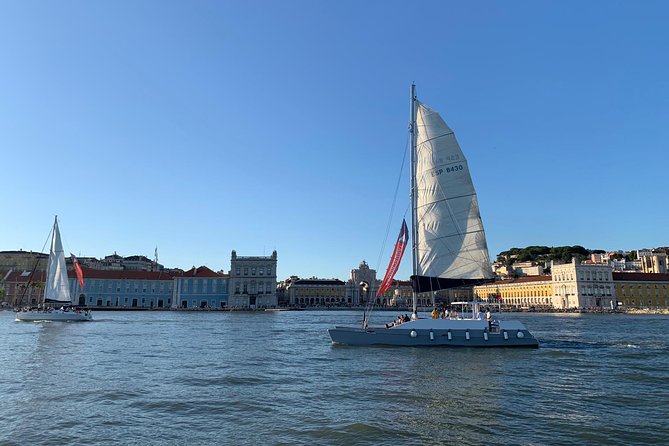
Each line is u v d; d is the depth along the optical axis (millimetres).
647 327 71438
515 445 14250
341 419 17016
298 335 55750
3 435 15227
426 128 37188
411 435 15172
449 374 26016
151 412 18156
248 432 15602
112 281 154875
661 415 17578
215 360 32469
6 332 55188
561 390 21891
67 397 20484
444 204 36312
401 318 38094
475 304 37500
